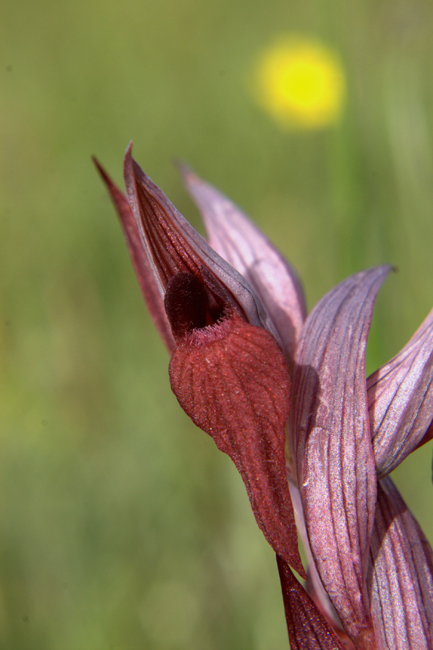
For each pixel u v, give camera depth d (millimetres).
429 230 295
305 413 176
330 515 174
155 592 317
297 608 173
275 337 176
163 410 379
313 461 175
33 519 340
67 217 447
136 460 358
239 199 465
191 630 303
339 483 174
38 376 401
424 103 287
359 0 297
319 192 431
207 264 173
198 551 327
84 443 373
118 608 312
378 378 177
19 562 329
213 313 174
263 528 167
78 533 338
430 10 290
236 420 169
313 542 174
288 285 192
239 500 317
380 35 297
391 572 175
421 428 175
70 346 406
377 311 245
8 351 412
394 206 301
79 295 427
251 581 302
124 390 388
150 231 174
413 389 175
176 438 366
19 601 318
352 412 175
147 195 173
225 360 171
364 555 173
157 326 192
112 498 346
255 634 292
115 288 427
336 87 445
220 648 297
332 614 186
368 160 278
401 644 174
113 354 406
